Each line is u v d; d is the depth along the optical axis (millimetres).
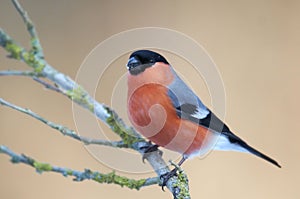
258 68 7789
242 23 8008
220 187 6973
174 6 8031
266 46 7887
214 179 6984
